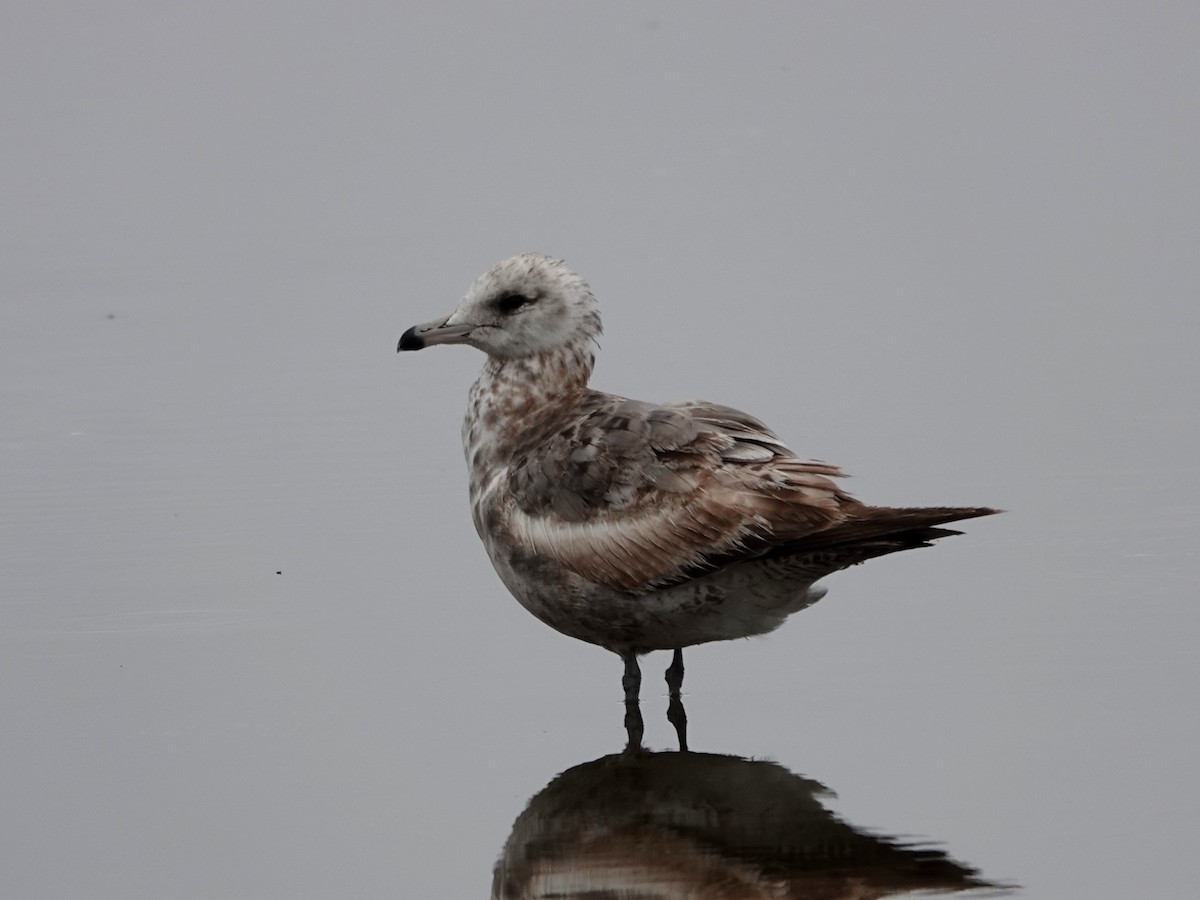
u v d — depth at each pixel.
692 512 13.41
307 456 19.80
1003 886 11.39
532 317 14.77
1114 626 15.12
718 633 13.98
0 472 19.58
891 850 11.99
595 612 13.99
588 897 11.62
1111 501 17.61
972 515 12.88
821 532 13.16
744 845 12.21
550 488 13.95
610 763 13.50
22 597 16.53
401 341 15.02
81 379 22.27
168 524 18.12
